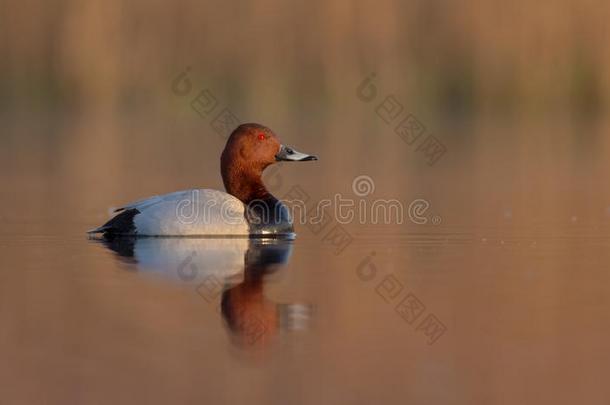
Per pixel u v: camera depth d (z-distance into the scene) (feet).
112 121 107.96
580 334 25.82
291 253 38.27
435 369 23.09
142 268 34.30
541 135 97.45
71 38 100.48
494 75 99.81
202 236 41.34
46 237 42.14
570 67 99.19
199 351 24.14
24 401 20.71
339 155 83.15
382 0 98.37
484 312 28.14
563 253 38.37
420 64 99.30
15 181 67.15
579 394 21.50
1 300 29.17
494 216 50.34
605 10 97.50
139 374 22.35
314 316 27.55
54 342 24.73
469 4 98.22
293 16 98.89
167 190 61.62
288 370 22.77
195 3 99.09
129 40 100.01
